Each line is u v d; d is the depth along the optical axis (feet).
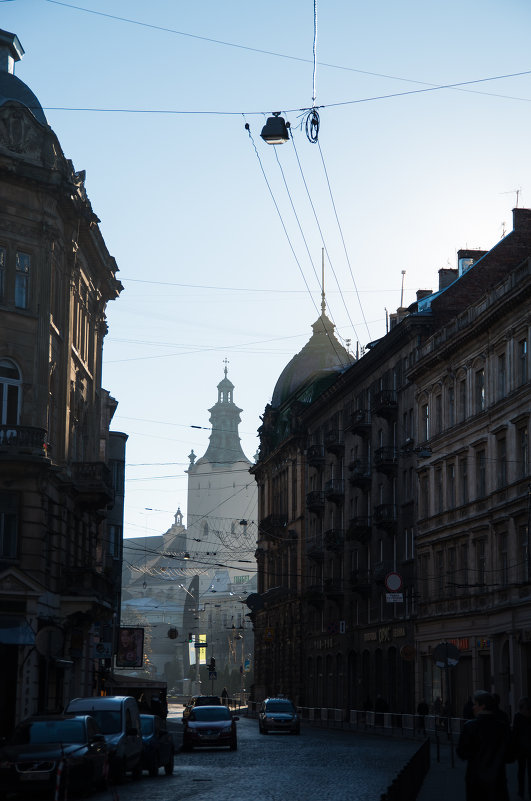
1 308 132.05
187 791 79.36
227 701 371.35
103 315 177.88
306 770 101.65
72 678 153.99
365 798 72.69
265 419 334.03
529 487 148.56
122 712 88.79
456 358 181.57
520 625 150.71
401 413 208.23
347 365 296.10
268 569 317.83
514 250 203.41
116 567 235.20
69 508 148.36
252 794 76.33
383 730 186.09
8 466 128.16
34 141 138.00
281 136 83.51
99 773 76.69
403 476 206.28
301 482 285.84
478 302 172.55
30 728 77.82
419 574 193.67
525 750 64.49
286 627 291.79
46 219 137.69
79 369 157.58
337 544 244.01
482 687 166.30
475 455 171.73
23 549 128.88
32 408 133.39
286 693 287.69
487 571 164.76
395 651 205.67
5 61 150.41
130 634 230.89
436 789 78.33
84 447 166.50
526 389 151.84
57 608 140.46
